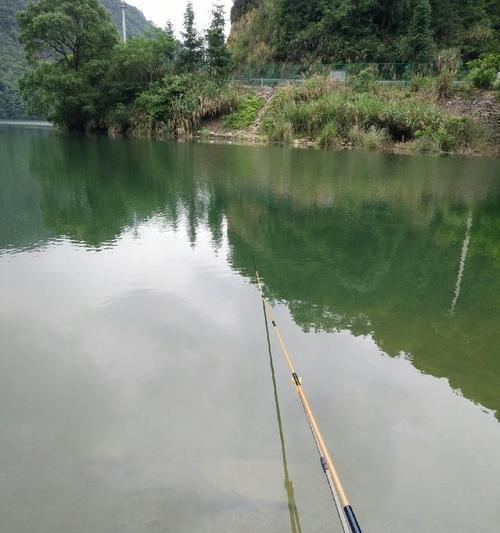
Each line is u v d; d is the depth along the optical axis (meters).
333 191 9.80
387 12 27.27
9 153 16.36
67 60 28.20
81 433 2.43
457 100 19.31
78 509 1.94
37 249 5.68
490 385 2.98
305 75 25.19
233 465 2.17
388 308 4.19
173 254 5.54
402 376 3.04
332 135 18.81
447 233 6.84
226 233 6.54
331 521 1.85
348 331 3.69
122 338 3.50
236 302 4.19
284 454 2.26
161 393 2.80
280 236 6.45
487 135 17.23
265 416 2.57
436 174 12.28
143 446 2.32
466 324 3.89
